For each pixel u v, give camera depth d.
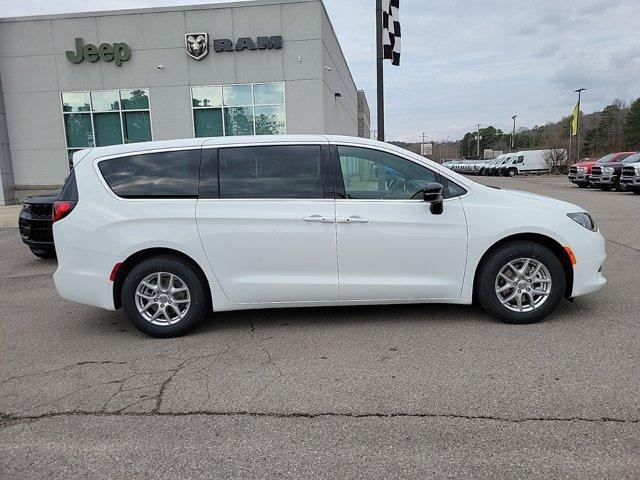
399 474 2.60
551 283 4.61
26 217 8.23
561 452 2.74
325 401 3.38
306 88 17.78
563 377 3.60
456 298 4.68
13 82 19.00
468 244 4.57
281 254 4.55
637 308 5.09
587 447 2.77
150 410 3.32
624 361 3.83
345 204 4.54
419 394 3.43
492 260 4.60
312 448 2.85
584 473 2.56
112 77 18.53
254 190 4.57
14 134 19.38
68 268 4.59
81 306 5.84
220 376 3.79
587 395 3.33
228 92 18.14
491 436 2.91
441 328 4.66
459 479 2.54
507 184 29.81
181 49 18.00
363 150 4.65
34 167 19.52
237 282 4.57
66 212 4.61
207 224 4.50
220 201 4.54
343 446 2.86
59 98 18.92
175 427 3.11
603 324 4.64
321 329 4.73
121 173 4.62
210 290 4.61
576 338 4.32
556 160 45.12
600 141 76.94
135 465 2.74
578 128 48.50
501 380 3.59
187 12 17.81
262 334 4.66
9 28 18.66
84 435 3.05
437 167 4.66
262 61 17.81
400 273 4.61
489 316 4.95
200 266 4.55
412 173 4.65
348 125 33.62
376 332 4.61
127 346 4.48
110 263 4.52
